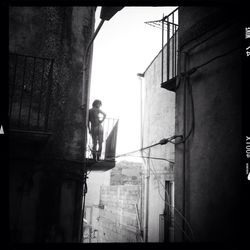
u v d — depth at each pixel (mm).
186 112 6461
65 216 5695
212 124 5594
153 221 12023
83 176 6066
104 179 26797
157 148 12578
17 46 5980
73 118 6230
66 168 5926
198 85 6164
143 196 13609
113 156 7910
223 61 5500
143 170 14180
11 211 5277
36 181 5602
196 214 5691
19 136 4992
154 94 13609
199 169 5789
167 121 11867
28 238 5297
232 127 5078
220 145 5305
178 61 7023
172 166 10844
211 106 5684
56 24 6469
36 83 5941
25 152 5617
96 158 7789
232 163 4961
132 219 14461
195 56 6402
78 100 6348
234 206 4777
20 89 5773
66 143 6062
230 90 5234
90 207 24031
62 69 6305
